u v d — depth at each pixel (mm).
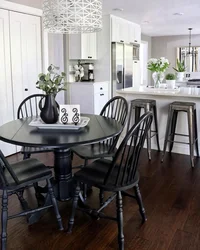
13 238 2057
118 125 2469
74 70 5609
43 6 2654
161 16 5758
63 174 2506
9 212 2414
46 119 2352
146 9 5066
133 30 6523
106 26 5500
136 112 4059
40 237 2070
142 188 2869
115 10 5121
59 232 2131
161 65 4488
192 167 3469
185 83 7742
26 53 4156
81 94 5332
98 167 2213
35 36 4285
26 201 2604
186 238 2045
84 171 2141
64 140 1999
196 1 4520
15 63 3994
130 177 2018
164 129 4160
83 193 2600
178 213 2387
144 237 2059
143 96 4250
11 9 3793
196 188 2867
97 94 5312
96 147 2783
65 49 5344
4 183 1904
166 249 1924
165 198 2652
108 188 1934
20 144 1965
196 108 3873
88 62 5840
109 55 5578
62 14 2520
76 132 2221
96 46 5664
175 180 3072
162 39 9883
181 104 3588
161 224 2227
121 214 1941
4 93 3883
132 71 6488
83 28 2871
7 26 3797
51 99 2354
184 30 8227
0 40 3723
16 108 4086
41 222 2268
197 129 3902
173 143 4074
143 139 2047
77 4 2496
